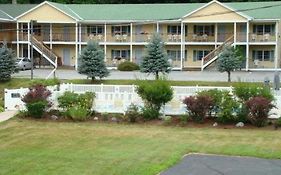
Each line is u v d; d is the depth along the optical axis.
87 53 44.16
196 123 24.59
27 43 61.88
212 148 18.75
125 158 16.81
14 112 28.03
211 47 60.12
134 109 25.69
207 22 58.81
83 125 24.36
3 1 86.00
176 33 61.31
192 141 20.17
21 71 54.12
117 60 60.25
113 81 44.03
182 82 42.62
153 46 46.16
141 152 17.84
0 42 60.66
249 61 57.81
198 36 59.53
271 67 58.78
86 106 26.33
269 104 23.69
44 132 22.14
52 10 61.78
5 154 17.39
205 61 56.75
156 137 21.11
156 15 61.50
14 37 63.00
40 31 63.25
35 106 25.89
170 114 26.31
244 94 24.72
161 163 16.19
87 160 16.45
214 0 57.94
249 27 59.41
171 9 62.53
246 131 22.83
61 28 63.00
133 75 50.12
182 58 58.66
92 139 20.50
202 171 15.43
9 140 20.27
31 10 61.84
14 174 14.62
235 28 57.94
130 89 27.31
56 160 16.42
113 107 27.17
